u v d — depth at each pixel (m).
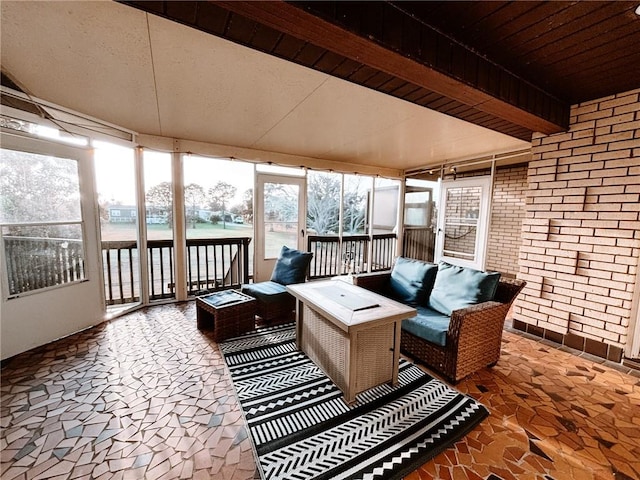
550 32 1.61
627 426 1.68
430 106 2.29
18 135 2.25
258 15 1.22
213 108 2.63
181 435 1.54
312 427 1.61
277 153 4.55
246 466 1.36
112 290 3.88
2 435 1.52
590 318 2.57
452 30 1.62
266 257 4.66
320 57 1.61
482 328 2.14
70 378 2.04
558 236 2.76
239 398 1.85
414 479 1.31
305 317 2.43
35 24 1.45
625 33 1.60
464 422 1.67
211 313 2.76
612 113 2.40
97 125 2.94
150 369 2.18
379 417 1.70
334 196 6.39
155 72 1.97
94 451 1.43
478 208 4.60
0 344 2.20
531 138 3.03
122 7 1.33
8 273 2.25
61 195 2.63
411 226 6.02
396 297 2.87
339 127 3.18
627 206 2.35
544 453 1.47
